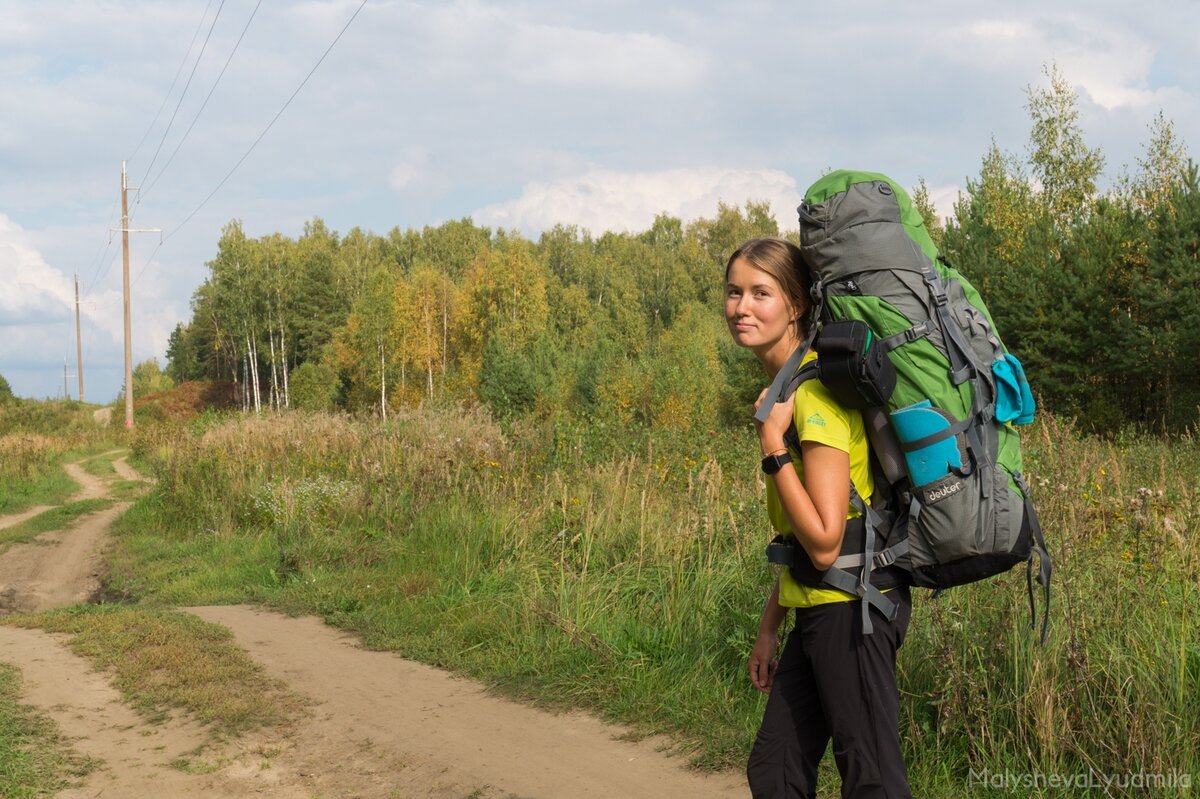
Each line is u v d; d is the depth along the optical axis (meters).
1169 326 22.77
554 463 11.41
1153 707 3.61
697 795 4.16
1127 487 6.99
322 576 9.72
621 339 84.31
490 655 6.55
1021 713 3.86
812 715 2.37
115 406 62.34
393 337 70.94
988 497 2.14
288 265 81.25
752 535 6.79
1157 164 31.34
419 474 11.47
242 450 16.03
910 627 4.46
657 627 6.11
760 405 2.24
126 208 44.34
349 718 5.40
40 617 8.11
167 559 13.01
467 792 4.32
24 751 4.78
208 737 5.09
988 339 2.20
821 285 2.27
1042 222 28.44
